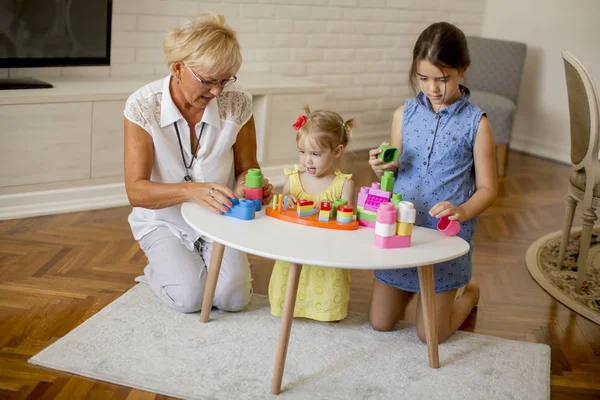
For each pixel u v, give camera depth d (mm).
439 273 2357
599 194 2910
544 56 5520
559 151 5457
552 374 2348
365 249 1979
